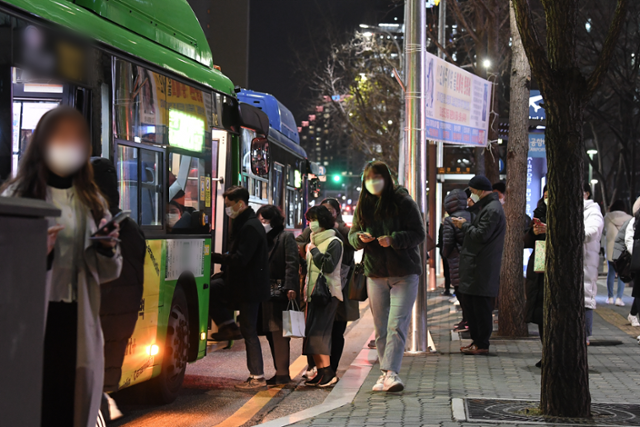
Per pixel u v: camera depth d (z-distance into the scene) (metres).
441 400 6.70
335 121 34.91
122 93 6.05
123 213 3.88
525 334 11.53
